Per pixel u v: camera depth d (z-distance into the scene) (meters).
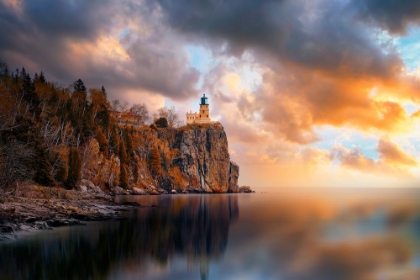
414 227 56.41
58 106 121.94
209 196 160.12
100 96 150.38
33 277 24.02
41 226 41.91
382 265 30.05
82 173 113.00
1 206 46.28
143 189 156.25
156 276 25.94
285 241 41.75
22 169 63.22
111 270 26.91
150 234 43.44
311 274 27.25
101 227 45.75
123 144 142.88
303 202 139.62
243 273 27.27
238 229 51.56
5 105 83.50
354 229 53.72
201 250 35.59
